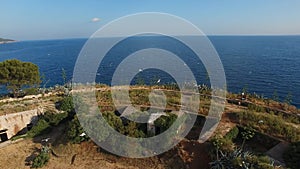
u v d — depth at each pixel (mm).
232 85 65250
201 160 19125
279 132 20125
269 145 19625
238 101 27000
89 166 21547
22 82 36469
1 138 30000
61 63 124938
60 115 29547
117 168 20859
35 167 22266
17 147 26141
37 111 32250
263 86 64688
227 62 108812
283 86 64625
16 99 35938
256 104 25844
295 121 22484
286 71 87438
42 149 24188
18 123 30891
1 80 35000
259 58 127688
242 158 17031
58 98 36812
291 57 136000
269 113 24219
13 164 23156
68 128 25031
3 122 29656
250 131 20734
